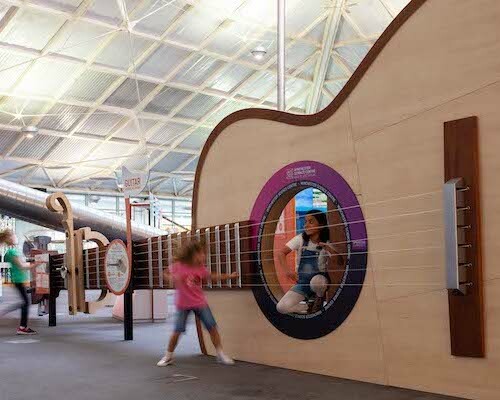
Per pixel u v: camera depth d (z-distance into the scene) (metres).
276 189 5.62
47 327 9.71
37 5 15.76
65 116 21.53
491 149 3.99
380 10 18.38
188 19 17.89
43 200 13.50
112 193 29.81
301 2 18.30
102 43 18.03
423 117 4.40
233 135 6.16
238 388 4.59
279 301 5.49
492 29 4.02
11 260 8.84
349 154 4.94
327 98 23.97
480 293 3.96
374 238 4.71
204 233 6.30
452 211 3.98
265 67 21.31
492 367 3.92
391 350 4.55
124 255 7.57
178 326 5.71
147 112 22.47
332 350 5.01
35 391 4.66
